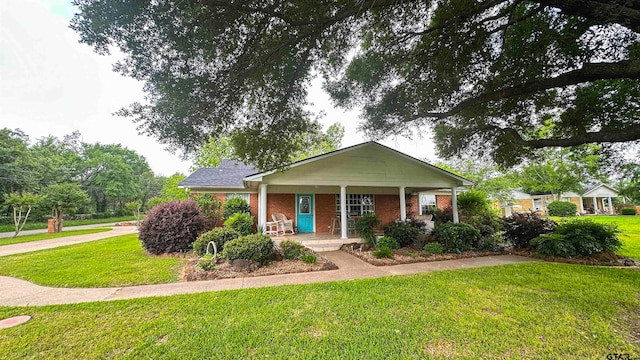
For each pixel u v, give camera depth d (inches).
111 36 120.5
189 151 181.9
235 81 156.7
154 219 325.1
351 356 100.4
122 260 283.1
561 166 787.4
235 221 389.7
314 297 161.8
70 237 562.9
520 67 188.1
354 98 233.3
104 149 1579.7
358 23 170.4
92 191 1370.6
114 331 122.0
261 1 126.9
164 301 158.2
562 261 260.7
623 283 181.8
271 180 347.9
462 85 205.5
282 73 174.9
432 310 140.4
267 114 197.0
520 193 1223.5
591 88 187.5
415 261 269.4
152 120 157.3
